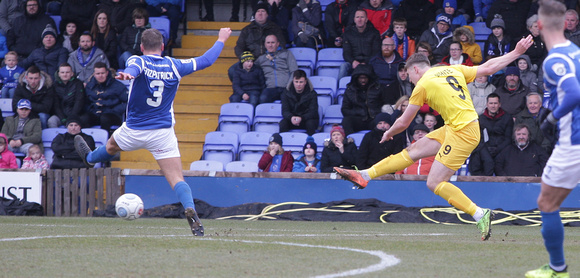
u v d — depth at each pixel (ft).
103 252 40.96
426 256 40.29
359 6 118.32
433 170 53.26
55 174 90.99
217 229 64.49
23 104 104.17
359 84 102.83
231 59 126.41
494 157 91.76
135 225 69.10
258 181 88.02
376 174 56.85
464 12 121.19
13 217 84.07
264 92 110.93
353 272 33.22
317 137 101.81
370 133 90.58
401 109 96.32
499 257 40.09
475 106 98.89
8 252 40.88
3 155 96.99
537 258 39.73
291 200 87.61
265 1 124.98
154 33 52.21
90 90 107.96
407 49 110.01
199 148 109.29
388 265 35.91
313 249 43.62
